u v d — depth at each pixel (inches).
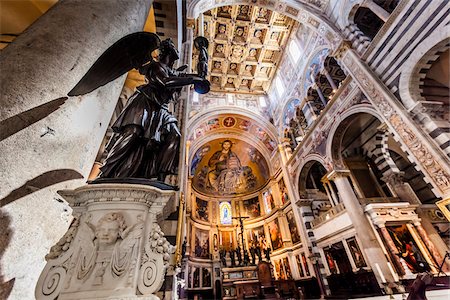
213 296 674.8
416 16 280.4
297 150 631.2
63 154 78.3
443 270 341.1
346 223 449.1
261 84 863.7
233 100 831.7
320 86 557.0
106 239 54.1
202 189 919.0
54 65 69.9
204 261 750.5
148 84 90.6
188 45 323.3
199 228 814.5
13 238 56.8
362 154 561.6
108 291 48.9
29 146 61.9
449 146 246.2
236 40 697.6
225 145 931.3
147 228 60.8
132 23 108.8
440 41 253.1
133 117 80.8
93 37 85.0
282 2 506.0
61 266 51.4
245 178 959.0
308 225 589.3
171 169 83.6
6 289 54.1
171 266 114.0
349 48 398.3
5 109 55.1
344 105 434.9
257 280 556.1
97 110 106.9
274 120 792.9
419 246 374.6
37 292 46.8
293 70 671.1
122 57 81.7
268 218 804.0
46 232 69.9
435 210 435.2
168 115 92.7
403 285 327.0
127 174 74.1
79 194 60.7
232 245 810.8
